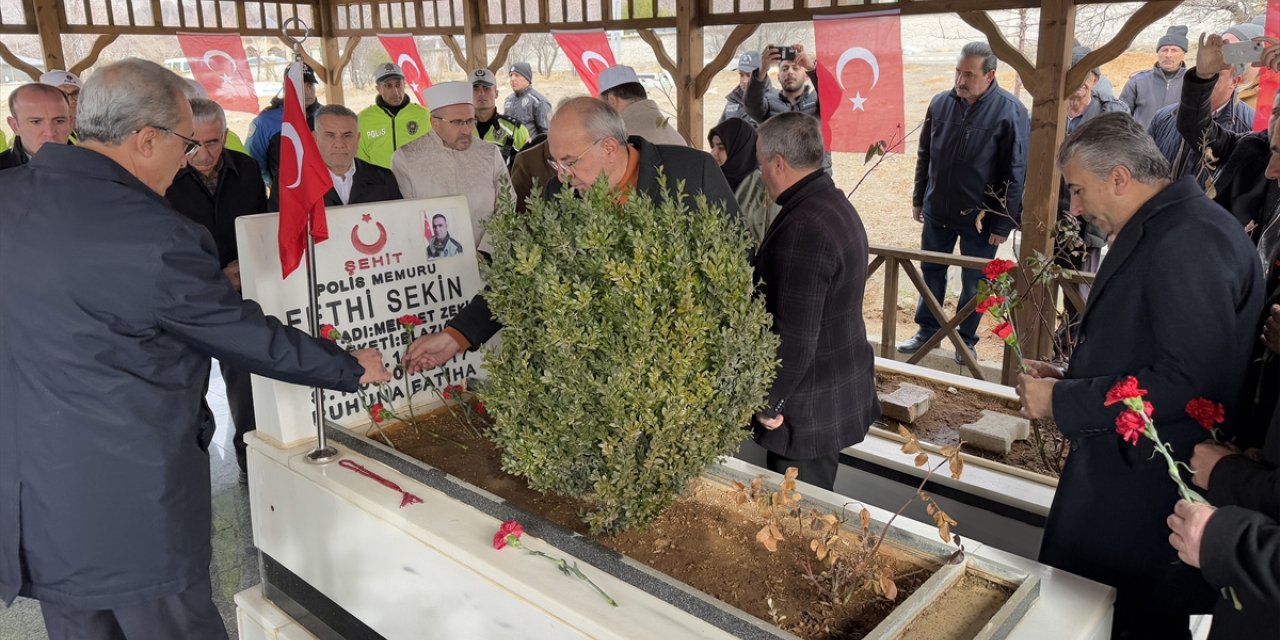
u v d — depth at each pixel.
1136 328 1.83
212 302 1.82
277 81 9.39
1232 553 1.37
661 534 1.79
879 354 5.73
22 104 3.77
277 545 2.30
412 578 1.88
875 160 8.66
